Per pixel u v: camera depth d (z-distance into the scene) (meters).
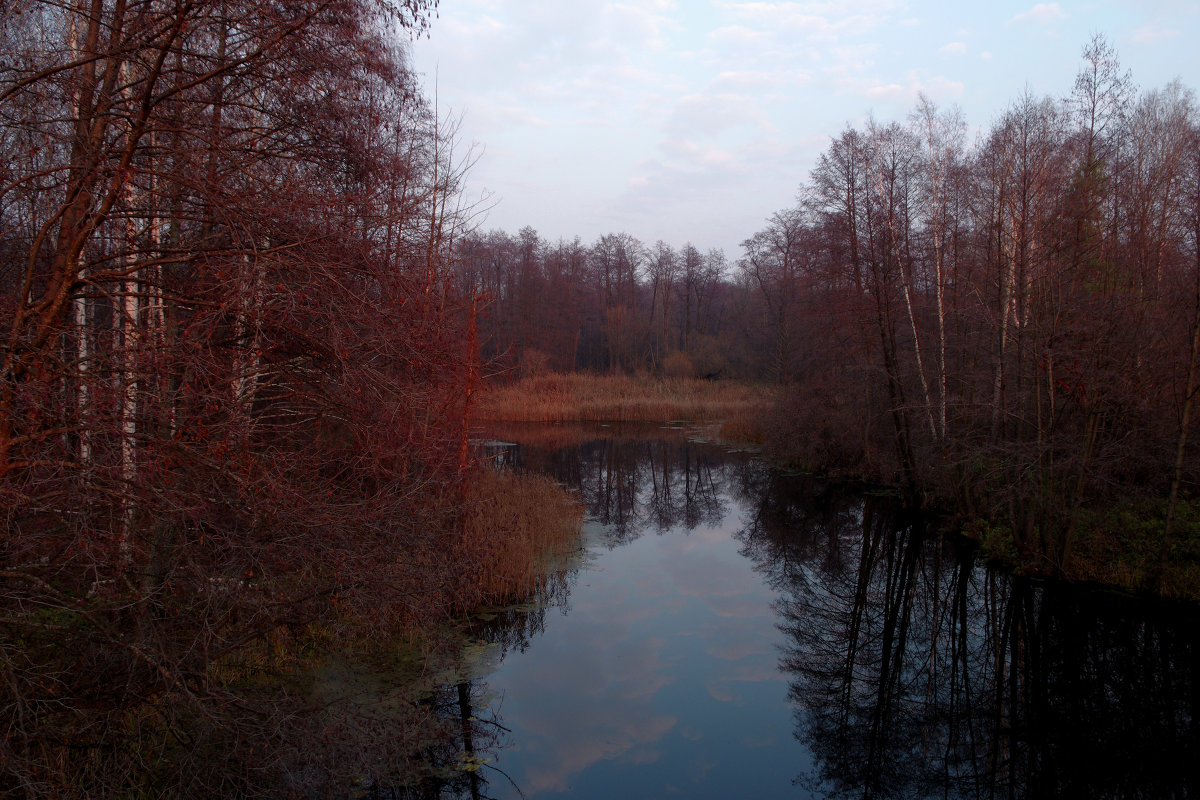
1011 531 13.35
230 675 6.52
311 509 4.99
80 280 4.71
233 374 4.76
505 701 7.97
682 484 22.11
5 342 4.43
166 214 5.08
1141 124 18.41
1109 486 12.68
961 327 16.36
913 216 17.44
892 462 19.78
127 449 4.47
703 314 64.00
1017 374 12.45
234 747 4.91
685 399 39.22
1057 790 6.72
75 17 5.68
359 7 5.80
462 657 8.76
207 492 4.70
